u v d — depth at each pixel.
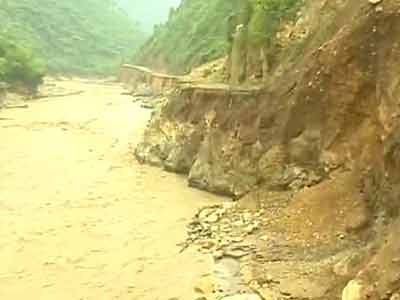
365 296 16.53
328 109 27.56
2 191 33.41
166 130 40.16
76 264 23.44
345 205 24.19
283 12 34.28
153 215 29.34
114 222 28.34
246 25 37.00
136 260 23.80
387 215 20.47
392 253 16.91
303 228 24.62
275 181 29.61
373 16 25.36
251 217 27.31
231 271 22.25
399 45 23.38
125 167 39.62
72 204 31.17
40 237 26.31
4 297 20.61
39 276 22.33
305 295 19.36
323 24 30.28
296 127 29.25
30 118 59.53
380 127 23.98
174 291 20.98
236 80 36.75
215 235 25.86
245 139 32.09
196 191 33.69
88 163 40.59
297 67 30.52
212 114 35.31
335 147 27.09
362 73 25.70
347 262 20.41
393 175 20.47
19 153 43.38
